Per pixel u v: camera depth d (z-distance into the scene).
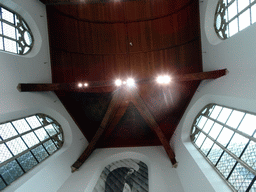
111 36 10.94
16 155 6.00
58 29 9.49
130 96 8.39
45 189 6.28
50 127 8.41
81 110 9.73
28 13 7.54
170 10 10.01
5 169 5.40
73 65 10.10
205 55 8.10
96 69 10.84
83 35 10.52
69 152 8.48
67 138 8.98
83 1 9.65
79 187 7.22
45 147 7.61
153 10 10.41
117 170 9.66
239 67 5.13
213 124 7.10
